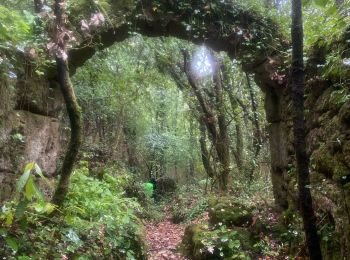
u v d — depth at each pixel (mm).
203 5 5891
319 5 3018
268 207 6129
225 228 5547
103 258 4066
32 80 4715
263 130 9984
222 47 6176
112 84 9695
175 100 15914
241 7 5922
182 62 10914
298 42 3070
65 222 3607
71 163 3773
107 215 4391
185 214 9477
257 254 5102
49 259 3211
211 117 10344
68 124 7527
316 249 3102
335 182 3684
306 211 3094
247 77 9328
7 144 4152
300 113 3064
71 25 5109
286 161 5633
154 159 15109
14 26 3525
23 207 2598
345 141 3471
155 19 5812
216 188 10852
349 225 3227
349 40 3580
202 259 5148
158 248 6582
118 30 5637
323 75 3881
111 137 11367
